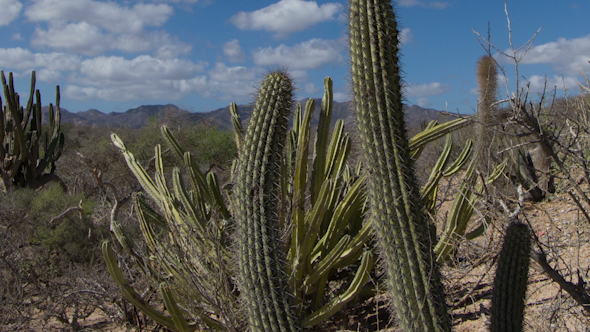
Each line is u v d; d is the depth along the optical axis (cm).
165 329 436
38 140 1148
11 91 1096
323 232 447
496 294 235
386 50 218
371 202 226
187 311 364
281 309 269
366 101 219
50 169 1206
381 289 399
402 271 218
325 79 433
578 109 276
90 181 1034
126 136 1706
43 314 484
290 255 374
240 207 280
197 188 419
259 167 278
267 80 292
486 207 318
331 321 420
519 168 503
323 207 374
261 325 269
